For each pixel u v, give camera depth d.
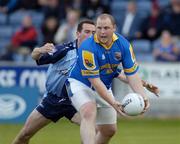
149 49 53.62
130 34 54.03
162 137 37.34
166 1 59.50
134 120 46.44
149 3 59.34
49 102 25.73
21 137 26.27
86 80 23.92
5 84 45.44
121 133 39.31
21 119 45.31
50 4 55.50
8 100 45.41
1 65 45.56
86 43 23.36
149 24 53.94
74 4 55.25
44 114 25.83
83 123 23.08
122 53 23.55
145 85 24.86
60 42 51.47
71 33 51.12
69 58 25.30
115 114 24.78
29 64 45.88
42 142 35.16
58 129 41.69
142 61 50.31
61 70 25.39
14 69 45.53
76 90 23.81
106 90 23.14
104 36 22.84
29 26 53.28
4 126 43.25
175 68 47.19
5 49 54.94
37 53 25.39
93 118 23.22
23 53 52.72
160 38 53.84
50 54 25.30
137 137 37.34
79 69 24.05
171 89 47.19
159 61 50.38
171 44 50.75
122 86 45.81
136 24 54.03
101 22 22.78
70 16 51.22
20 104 45.41
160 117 47.16
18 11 60.25
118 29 54.56
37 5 60.19
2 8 60.34
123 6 58.56
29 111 45.41
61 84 25.39
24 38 53.00
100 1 54.84
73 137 37.47
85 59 23.22
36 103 45.50
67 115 25.98
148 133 39.38
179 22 53.72
